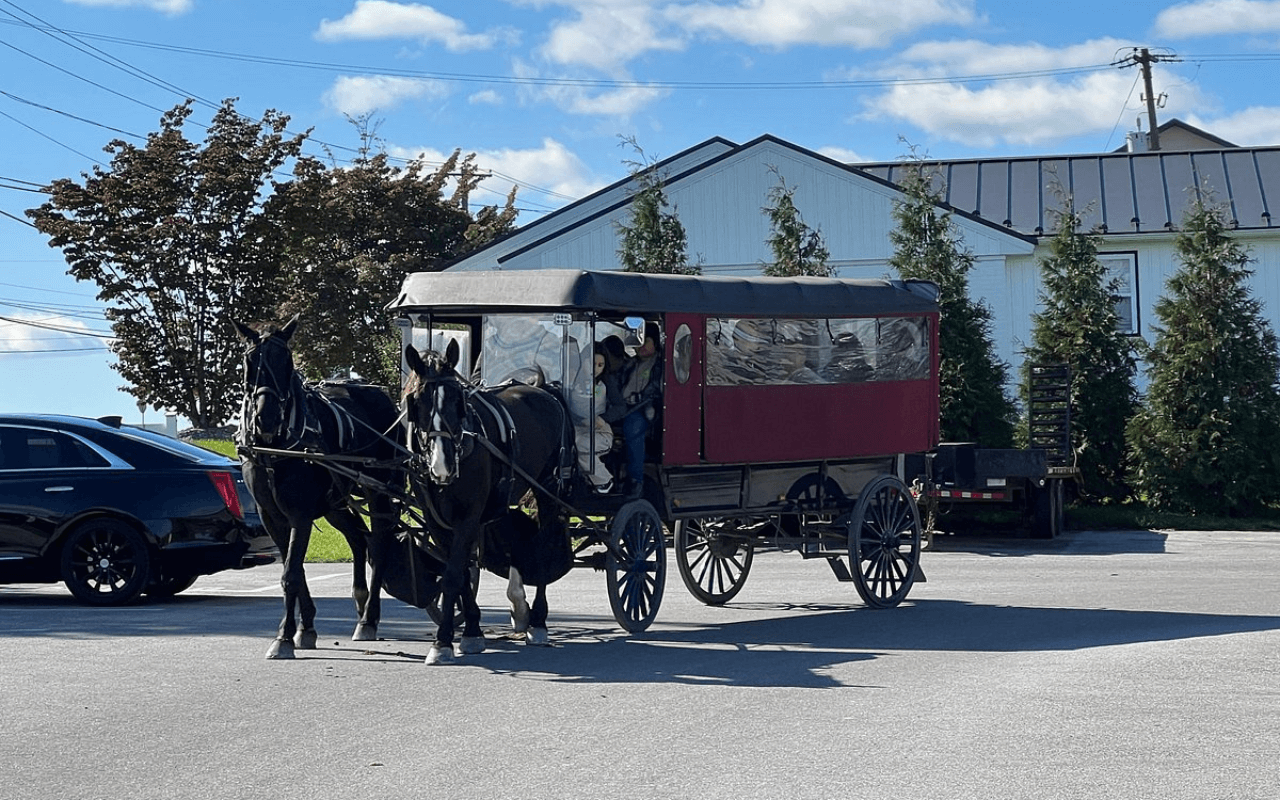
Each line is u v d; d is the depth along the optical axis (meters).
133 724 8.42
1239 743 7.85
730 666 10.66
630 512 12.40
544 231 35.84
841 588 16.41
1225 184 34.16
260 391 10.94
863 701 9.17
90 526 14.20
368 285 46.31
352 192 49.47
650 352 12.95
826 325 14.27
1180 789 6.86
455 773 7.21
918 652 11.41
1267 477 26.44
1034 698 9.20
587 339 12.31
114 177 43.94
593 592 15.84
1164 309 27.41
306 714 8.73
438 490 11.05
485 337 12.98
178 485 14.25
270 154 45.00
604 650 11.53
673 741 7.96
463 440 10.78
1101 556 20.30
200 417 44.44
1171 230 32.56
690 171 33.84
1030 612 14.08
